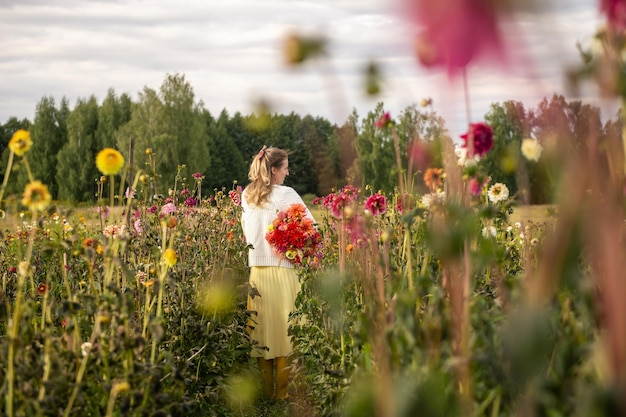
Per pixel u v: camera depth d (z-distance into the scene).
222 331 4.12
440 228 1.26
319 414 3.51
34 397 2.28
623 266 0.70
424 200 1.96
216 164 53.78
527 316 0.84
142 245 3.99
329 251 4.62
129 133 50.19
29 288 4.35
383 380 1.08
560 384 1.37
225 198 6.26
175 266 4.15
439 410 1.11
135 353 2.66
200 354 3.91
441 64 0.40
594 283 1.31
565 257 0.67
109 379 2.44
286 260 4.97
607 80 0.65
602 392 0.74
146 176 4.42
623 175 0.78
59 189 53.91
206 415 3.73
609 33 0.67
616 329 0.68
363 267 2.04
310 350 3.97
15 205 2.35
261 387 4.80
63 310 2.47
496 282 1.80
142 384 2.48
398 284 2.18
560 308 1.59
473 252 1.46
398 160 1.66
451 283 1.59
